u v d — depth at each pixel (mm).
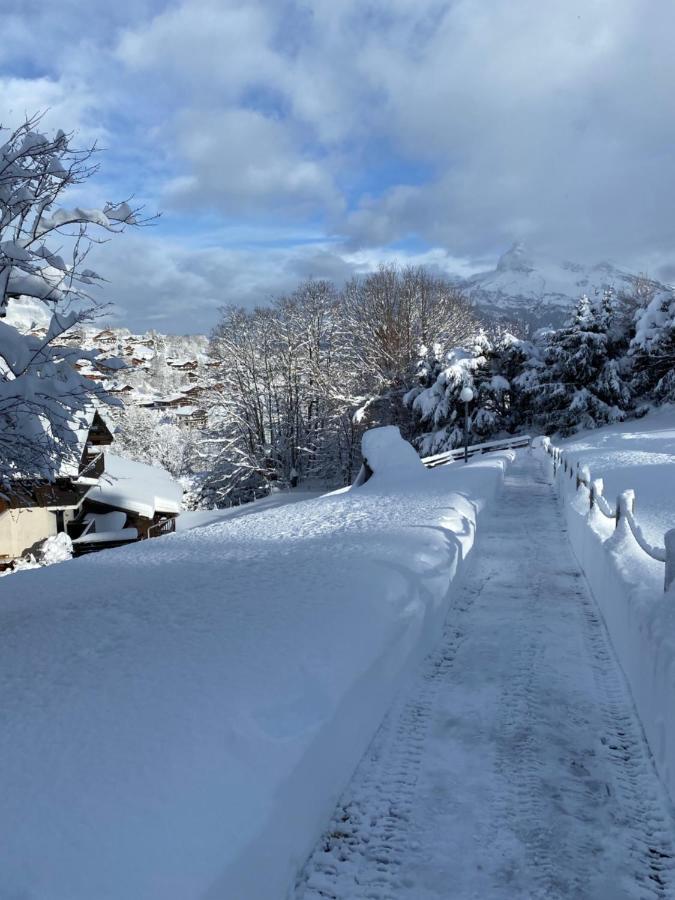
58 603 7074
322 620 5449
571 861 3684
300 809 3639
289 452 53812
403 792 4383
